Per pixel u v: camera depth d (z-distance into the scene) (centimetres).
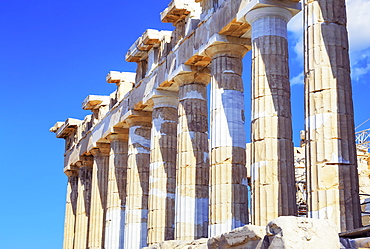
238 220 2639
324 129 2048
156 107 3488
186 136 3114
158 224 3316
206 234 3008
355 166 2039
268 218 2314
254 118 2461
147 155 3784
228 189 2672
